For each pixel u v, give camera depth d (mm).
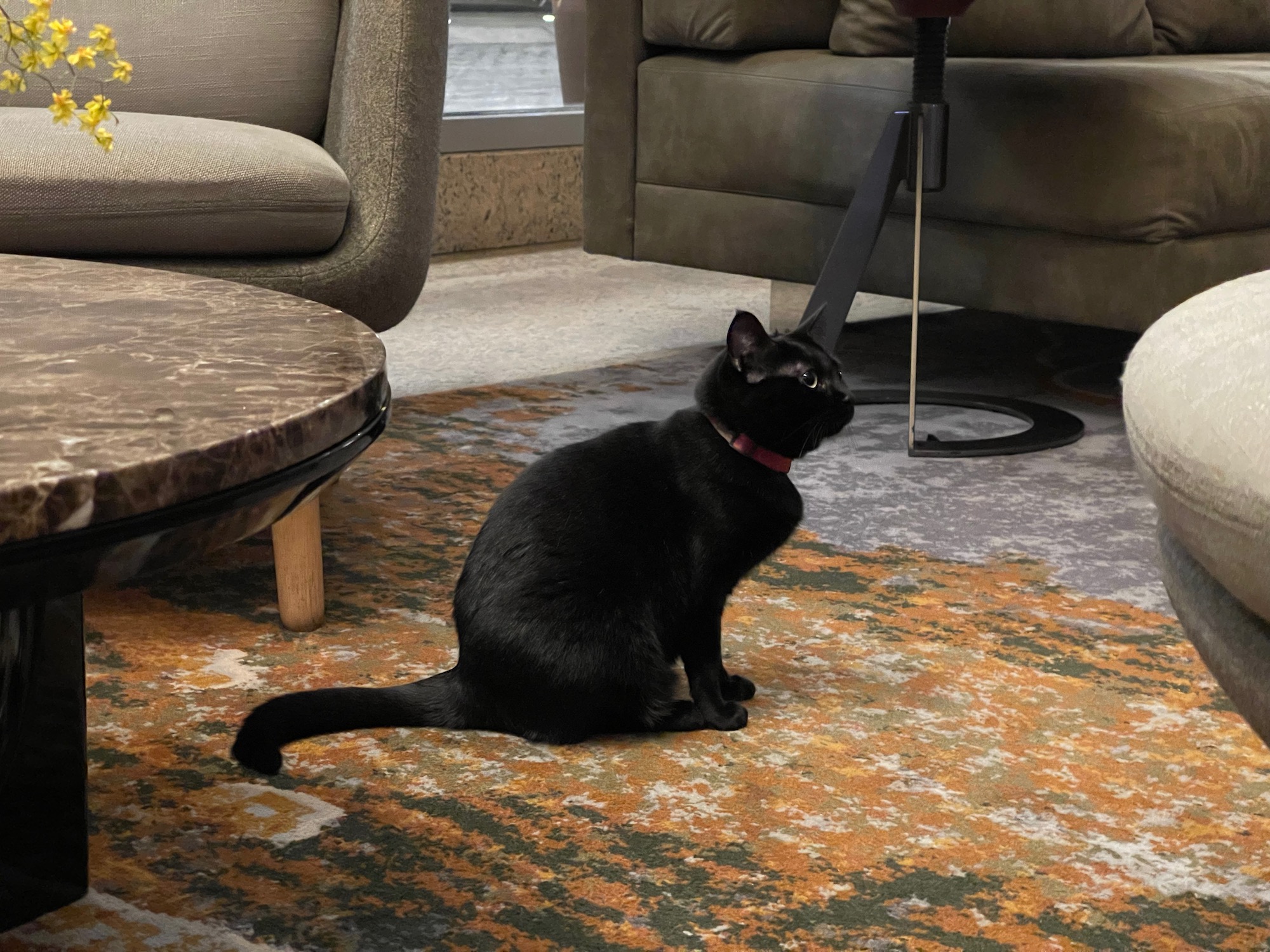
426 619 1717
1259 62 3164
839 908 1089
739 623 1712
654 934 1051
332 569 1878
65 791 1068
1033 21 3156
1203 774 1330
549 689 1355
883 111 2703
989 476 2369
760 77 2922
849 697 1502
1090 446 2574
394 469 2342
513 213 4797
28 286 1017
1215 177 2453
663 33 3080
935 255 2760
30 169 1777
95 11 2340
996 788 1299
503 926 1061
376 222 1978
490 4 4660
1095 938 1052
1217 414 696
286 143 2010
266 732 1260
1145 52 3475
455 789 1284
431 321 3652
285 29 2422
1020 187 2562
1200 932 1063
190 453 601
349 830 1206
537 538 1370
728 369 1431
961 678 1553
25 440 607
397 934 1049
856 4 2873
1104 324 2539
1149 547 2014
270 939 1041
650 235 3230
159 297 985
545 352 3297
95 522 566
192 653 1598
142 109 2357
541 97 4891
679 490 1414
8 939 1035
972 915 1081
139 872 1134
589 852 1174
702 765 1341
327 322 909
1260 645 688
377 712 1370
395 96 1976
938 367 3211
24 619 1019
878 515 2150
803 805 1260
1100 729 1428
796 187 2904
